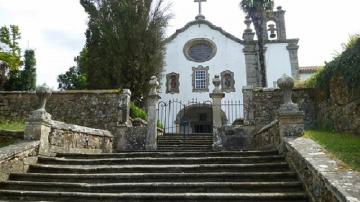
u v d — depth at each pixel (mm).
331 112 12086
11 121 15211
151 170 8305
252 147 12938
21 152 8320
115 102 15000
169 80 25984
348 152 6824
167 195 6773
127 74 18234
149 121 13914
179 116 25125
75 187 7496
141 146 13867
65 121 15039
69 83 30969
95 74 18734
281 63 25578
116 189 7367
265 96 14617
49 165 8664
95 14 19484
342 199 4555
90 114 15000
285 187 6848
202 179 7660
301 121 8586
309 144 7496
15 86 21078
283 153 8367
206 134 17359
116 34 18703
